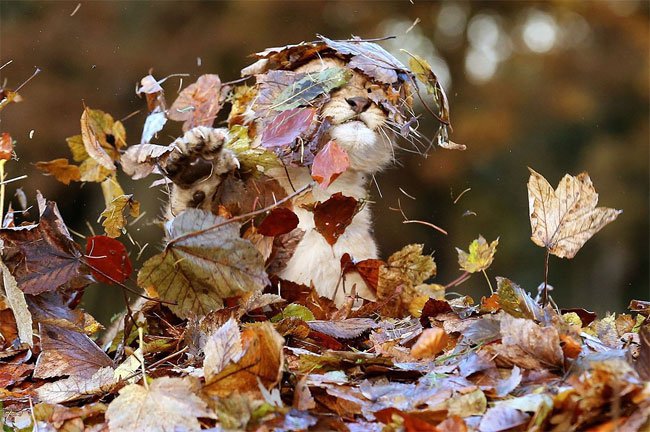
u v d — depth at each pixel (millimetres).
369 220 7473
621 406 4160
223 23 23188
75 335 5367
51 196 19781
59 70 21922
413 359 5176
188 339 5301
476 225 25781
